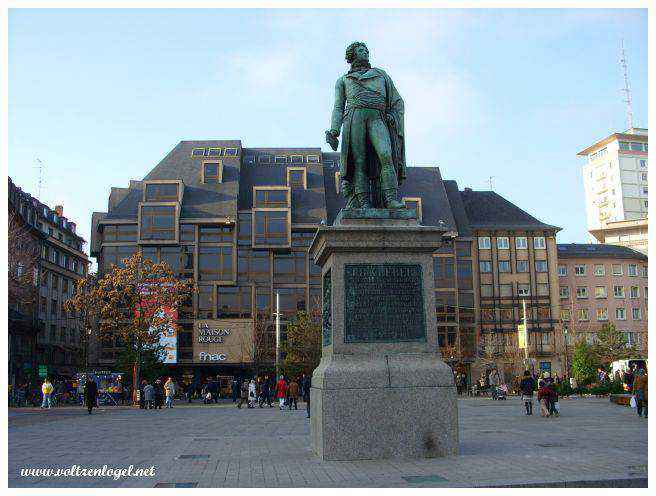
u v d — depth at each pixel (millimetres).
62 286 71000
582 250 79062
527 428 16422
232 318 58812
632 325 76750
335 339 9727
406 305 9961
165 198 59562
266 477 8352
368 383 9375
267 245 59531
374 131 10922
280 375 49969
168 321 44531
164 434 16734
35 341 59250
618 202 97750
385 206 10797
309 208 62031
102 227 61469
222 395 56500
